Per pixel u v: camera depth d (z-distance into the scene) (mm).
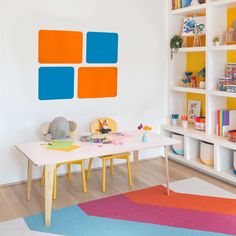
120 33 4344
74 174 4176
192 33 4457
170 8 4637
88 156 2865
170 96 4797
